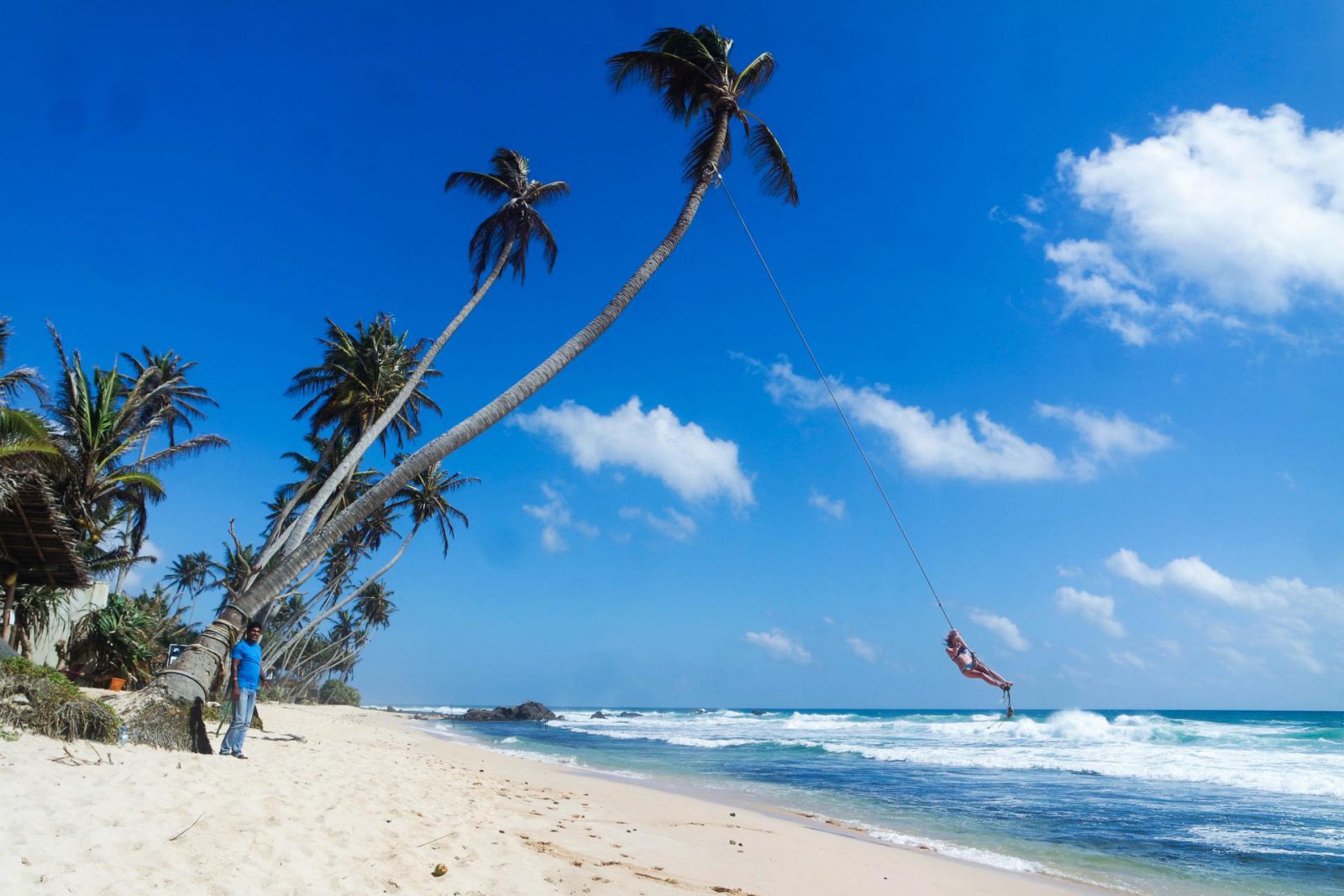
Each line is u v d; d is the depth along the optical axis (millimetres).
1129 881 9195
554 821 9508
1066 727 40688
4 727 7820
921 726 54156
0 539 16359
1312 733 38094
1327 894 8648
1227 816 14102
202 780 7434
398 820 7426
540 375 14750
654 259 16078
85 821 5086
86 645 22828
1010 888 8555
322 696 80312
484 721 75312
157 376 33781
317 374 30141
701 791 16469
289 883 4801
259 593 12234
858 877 8383
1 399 22719
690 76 17125
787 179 17250
